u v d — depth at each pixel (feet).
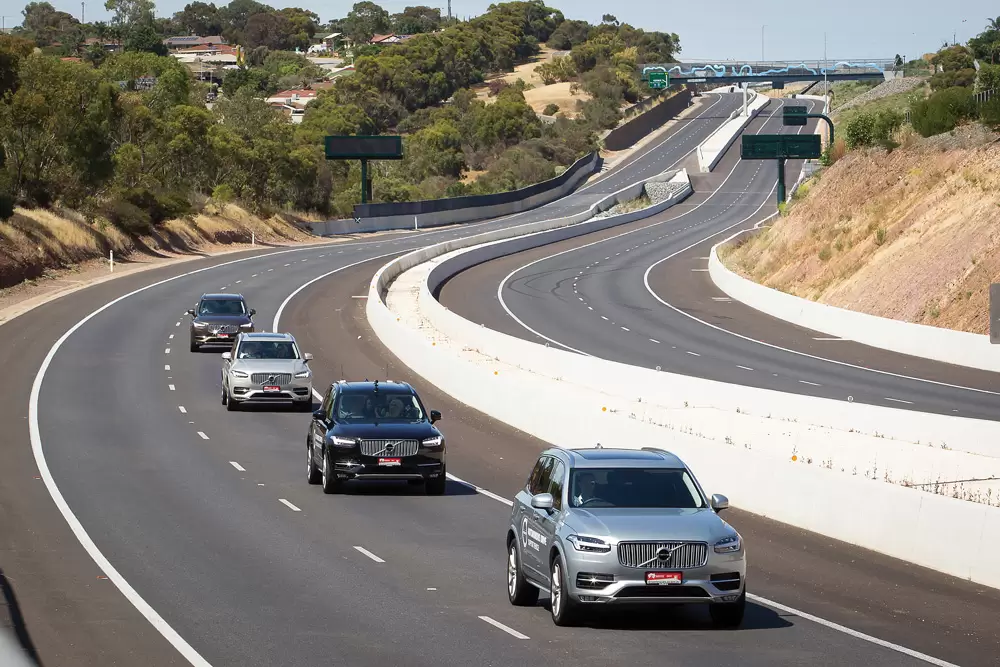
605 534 72.79
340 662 66.28
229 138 633.20
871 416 169.89
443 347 258.78
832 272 365.61
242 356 204.64
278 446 167.22
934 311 297.53
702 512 76.69
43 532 108.37
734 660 66.64
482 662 66.18
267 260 472.85
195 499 127.24
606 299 386.32
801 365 259.39
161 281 392.47
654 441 140.26
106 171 459.32
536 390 178.60
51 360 246.47
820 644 70.85
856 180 405.18
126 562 96.02
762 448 168.35
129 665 65.72
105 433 172.86
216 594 84.79
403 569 94.53
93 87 450.71
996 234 302.66
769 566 96.63
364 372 243.40
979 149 355.15
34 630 73.77
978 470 144.36
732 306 373.81
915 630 75.25
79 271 400.06
